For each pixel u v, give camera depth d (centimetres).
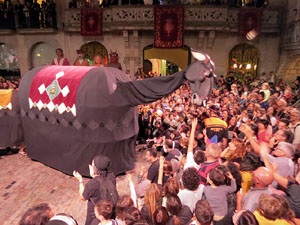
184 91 1230
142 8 1484
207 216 226
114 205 297
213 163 350
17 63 1753
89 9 1527
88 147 572
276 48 1548
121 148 598
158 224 239
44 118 636
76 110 567
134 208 249
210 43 1567
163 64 2397
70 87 578
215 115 652
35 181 582
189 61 1720
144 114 870
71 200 504
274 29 1497
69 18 1584
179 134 661
